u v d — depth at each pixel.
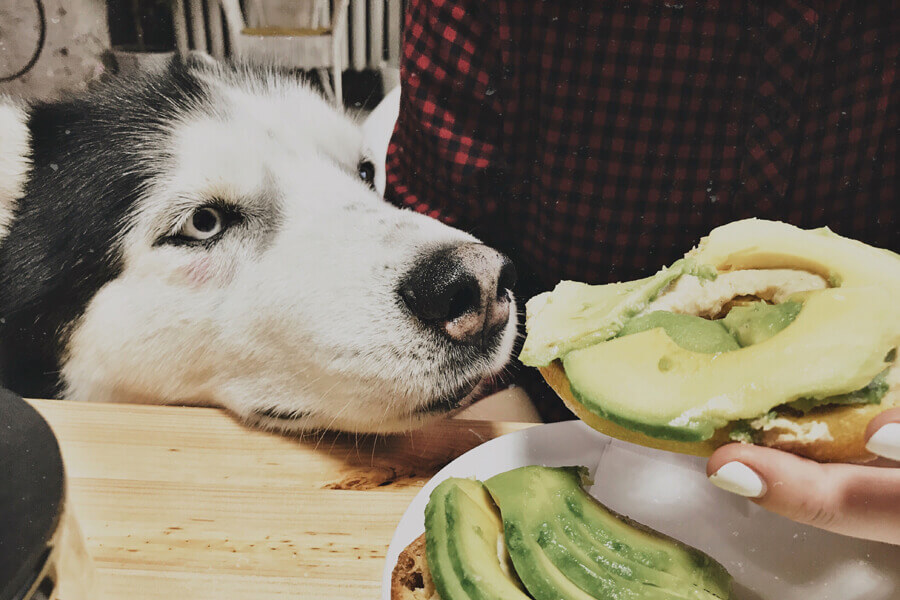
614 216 0.93
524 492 0.49
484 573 0.42
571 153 0.91
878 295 0.42
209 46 0.87
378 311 0.70
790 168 0.88
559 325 0.49
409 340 0.71
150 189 0.74
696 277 0.50
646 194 0.91
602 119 0.88
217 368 0.78
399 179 1.03
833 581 0.47
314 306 0.71
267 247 0.76
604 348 0.46
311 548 0.54
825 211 0.91
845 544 0.48
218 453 0.65
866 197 0.90
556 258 0.98
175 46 0.85
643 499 0.53
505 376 1.02
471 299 0.72
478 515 0.48
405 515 0.51
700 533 0.51
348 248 0.74
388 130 1.05
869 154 0.87
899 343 0.40
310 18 0.92
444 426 0.71
